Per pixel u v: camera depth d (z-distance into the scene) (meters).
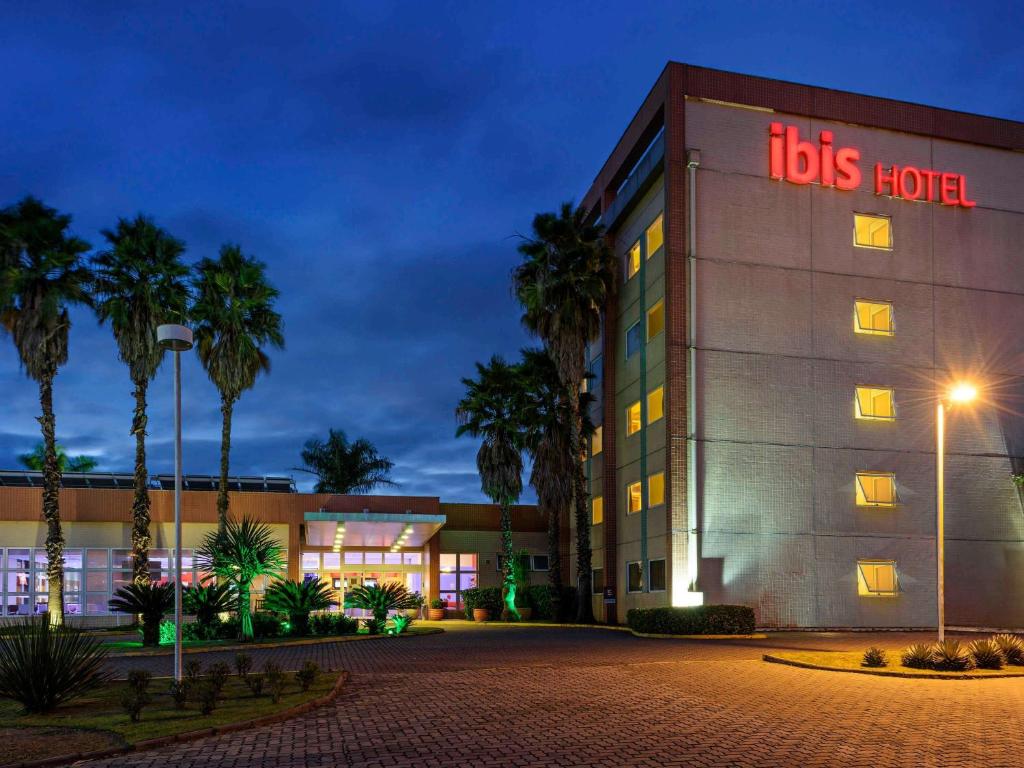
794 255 34.44
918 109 36.34
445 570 49.00
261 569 29.17
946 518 34.25
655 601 34.44
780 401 33.47
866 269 35.03
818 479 33.31
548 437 41.59
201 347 37.94
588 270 39.53
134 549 35.41
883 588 33.28
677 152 33.94
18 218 34.53
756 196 34.44
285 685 15.38
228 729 11.46
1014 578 34.41
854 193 35.41
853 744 10.78
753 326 33.72
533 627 36.38
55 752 10.13
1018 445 35.41
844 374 34.19
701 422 32.81
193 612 28.34
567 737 11.08
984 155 37.06
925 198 36.06
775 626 32.03
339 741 10.82
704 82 34.59
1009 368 35.81
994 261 36.41
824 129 35.50
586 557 39.19
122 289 35.56
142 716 12.32
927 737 11.29
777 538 32.62
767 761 9.79
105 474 46.81
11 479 44.59
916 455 34.38
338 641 28.28
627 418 38.97
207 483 47.44
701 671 18.38
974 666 18.62
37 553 41.34
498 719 12.38
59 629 14.53
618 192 41.69
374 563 48.84
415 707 13.48
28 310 34.12
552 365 42.84
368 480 67.19
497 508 50.09
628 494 38.41
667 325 33.31
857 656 20.59
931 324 35.34
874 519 33.56
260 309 38.81
